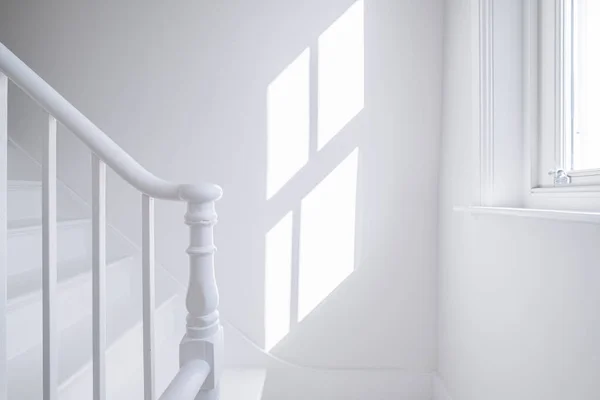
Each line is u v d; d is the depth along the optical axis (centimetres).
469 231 141
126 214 183
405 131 175
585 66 100
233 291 178
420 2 173
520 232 108
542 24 113
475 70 132
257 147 177
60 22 181
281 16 176
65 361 107
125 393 126
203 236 84
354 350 177
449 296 160
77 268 149
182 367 81
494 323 122
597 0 95
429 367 176
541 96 114
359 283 177
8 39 183
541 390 98
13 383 94
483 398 129
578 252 85
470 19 141
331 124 176
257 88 177
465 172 146
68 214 182
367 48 175
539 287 99
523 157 124
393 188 175
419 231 175
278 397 175
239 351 176
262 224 178
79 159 183
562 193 101
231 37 177
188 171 179
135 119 180
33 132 185
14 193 159
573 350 86
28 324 113
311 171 177
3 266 83
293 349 178
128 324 138
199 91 178
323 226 177
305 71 176
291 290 178
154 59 179
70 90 181
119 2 180
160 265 180
